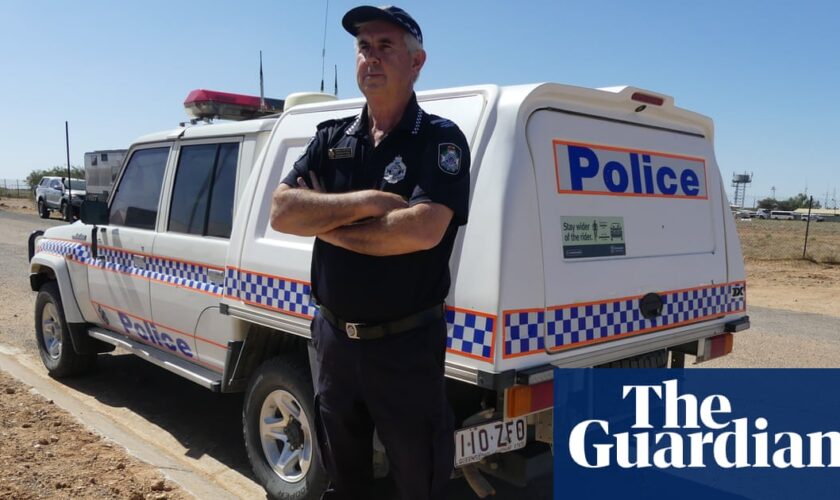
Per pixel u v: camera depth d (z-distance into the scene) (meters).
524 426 3.05
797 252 24.00
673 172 3.76
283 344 4.00
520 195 2.84
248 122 4.32
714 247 4.02
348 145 2.46
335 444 2.62
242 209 3.96
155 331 4.85
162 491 3.61
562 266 2.98
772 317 10.62
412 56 2.40
